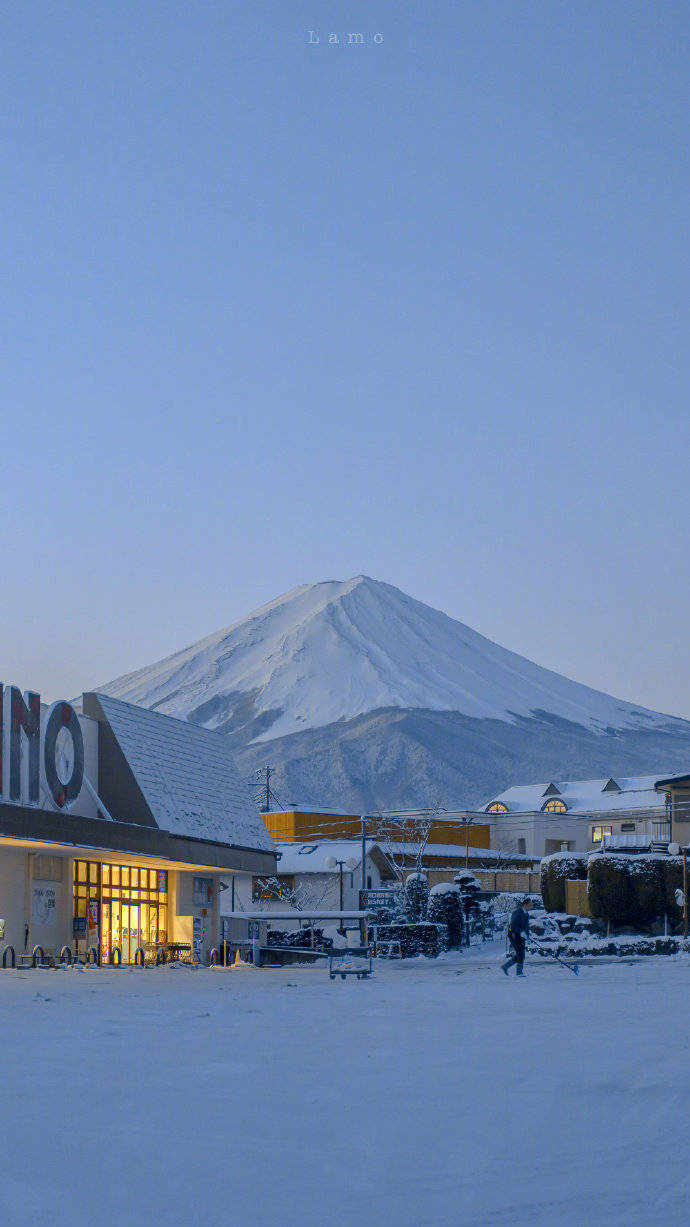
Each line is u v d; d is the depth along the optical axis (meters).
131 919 45.31
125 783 43.03
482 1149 8.31
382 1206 6.93
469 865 99.00
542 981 30.06
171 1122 9.03
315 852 88.19
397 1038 14.92
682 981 28.91
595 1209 6.88
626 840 63.22
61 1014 17.62
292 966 47.38
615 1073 11.63
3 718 34.78
